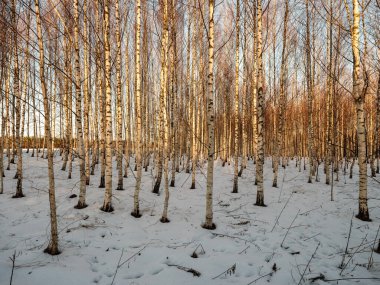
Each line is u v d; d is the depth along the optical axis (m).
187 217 6.81
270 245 5.16
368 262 4.43
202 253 4.75
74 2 6.79
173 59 8.72
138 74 6.96
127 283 3.71
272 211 7.52
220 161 19.08
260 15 7.87
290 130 22.33
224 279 3.87
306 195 9.68
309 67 12.27
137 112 6.95
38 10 4.29
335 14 9.38
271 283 3.78
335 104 10.29
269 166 17.72
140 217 6.68
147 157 14.66
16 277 3.57
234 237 5.48
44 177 11.01
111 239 5.27
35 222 5.98
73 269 3.96
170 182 11.41
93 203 7.48
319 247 5.09
